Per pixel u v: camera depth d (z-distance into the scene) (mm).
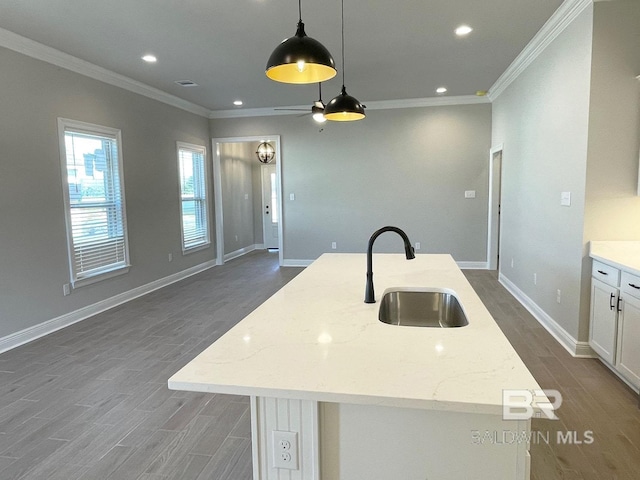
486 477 1098
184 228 6496
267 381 1103
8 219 3604
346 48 4109
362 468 1155
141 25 3469
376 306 1821
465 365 1185
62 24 3422
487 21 3502
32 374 3068
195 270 6812
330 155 6930
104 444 2203
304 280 2346
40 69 3910
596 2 2910
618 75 2941
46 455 2115
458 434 1095
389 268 2645
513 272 5094
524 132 4559
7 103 3588
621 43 2918
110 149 4852
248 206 9227
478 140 6438
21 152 3719
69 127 4234
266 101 6414
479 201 6562
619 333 2689
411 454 1121
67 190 4211
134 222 5258
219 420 2434
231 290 5602
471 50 4215
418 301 2141
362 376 1122
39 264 3902
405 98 6426
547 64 3826
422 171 6660
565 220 3418
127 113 5129
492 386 1057
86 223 4500
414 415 1106
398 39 3885
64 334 3928
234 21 3410
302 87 5570
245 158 9000
